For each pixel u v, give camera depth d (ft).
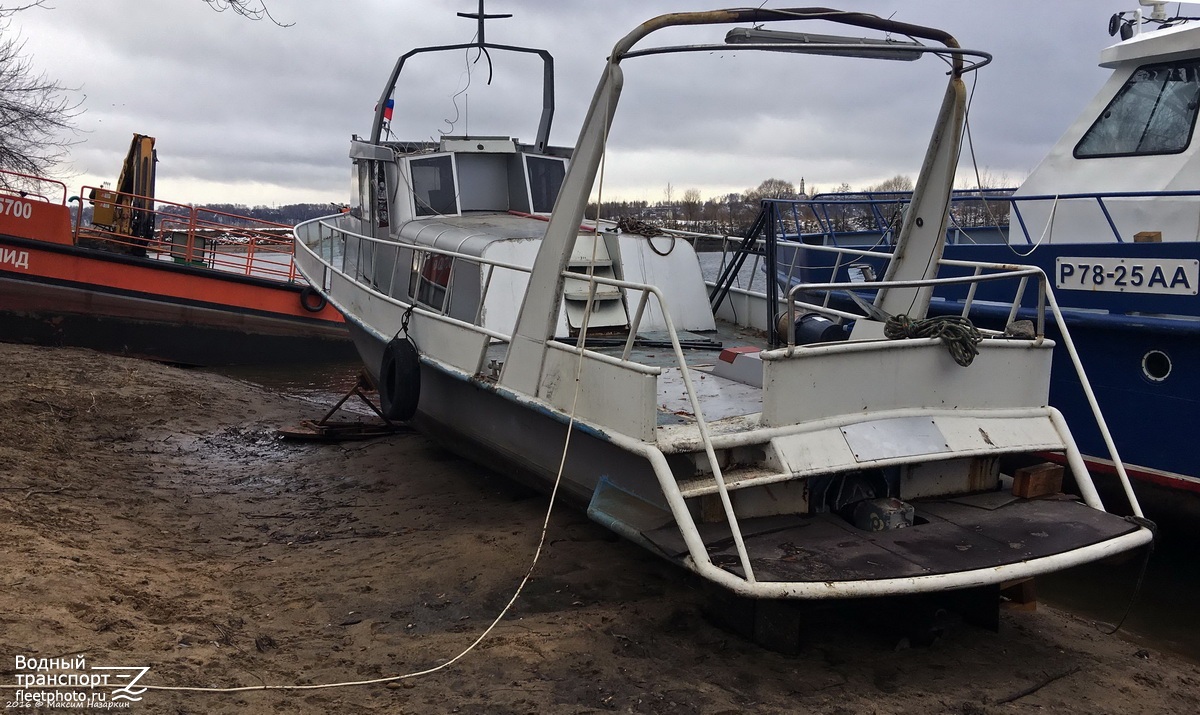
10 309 46.93
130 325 50.34
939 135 17.93
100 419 32.42
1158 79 27.07
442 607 16.80
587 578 18.25
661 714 12.69
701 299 25.64
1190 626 19.11
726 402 17.90
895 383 16.16
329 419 35.45
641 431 14.92
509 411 20.80
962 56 16.90
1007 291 26.22
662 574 18.48
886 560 13.87
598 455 17.63
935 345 16.44
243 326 54.03
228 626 14.73
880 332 18.86
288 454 30.58
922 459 15.62
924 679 14.51
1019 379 17.46
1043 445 17.06
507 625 15.80
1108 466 23.84
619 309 24.64
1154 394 22.85
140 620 14.03
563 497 19.98
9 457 24.26
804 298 31.04
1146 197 25.26
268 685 12.60
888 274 19.43
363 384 33.81
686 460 15.17
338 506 24.45
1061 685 14.67
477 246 23.89
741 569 13.35
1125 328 23.03
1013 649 15.99
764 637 15.15
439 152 29.14
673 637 15.48
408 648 14.66
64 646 12.26
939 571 13.50
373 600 17.07
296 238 36.19
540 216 28.58
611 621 16.01
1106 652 16.39
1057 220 28.71
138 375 40.57
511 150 29.30
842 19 15.57
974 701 13.78
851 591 12.96
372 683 13.11
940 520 15.70
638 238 25.17
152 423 33.27
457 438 24.57
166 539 20.39
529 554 19.60
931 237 18.54
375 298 27.50
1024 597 17.30
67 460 25.99
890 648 15.64
